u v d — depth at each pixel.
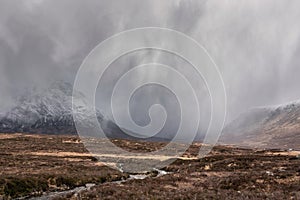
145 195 36.78
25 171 59.19
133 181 51.00
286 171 56.84
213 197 34.78
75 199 37.66
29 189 46.25
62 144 136.62
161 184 47.09
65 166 70.88
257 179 47.75
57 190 48.66
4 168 62.69
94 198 36.72
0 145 126.75
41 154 101.31
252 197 34.78
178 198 34.34
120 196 36.22
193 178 54.03
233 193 37.53
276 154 116.62
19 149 113.25
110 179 58.91
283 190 39.53
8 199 41.62
